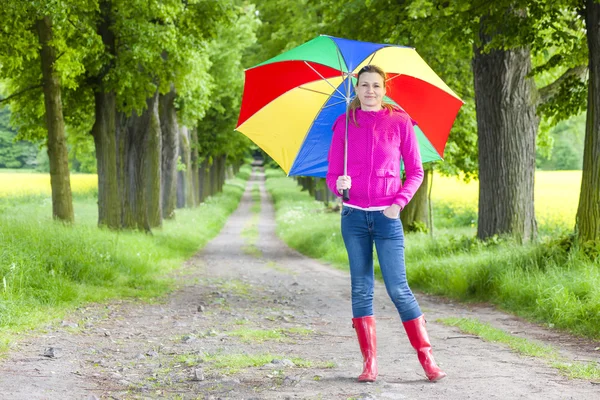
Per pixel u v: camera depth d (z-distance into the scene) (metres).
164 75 19.91
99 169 20.31
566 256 10.88
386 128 4.59
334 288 13.73
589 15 11.16
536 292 9.66
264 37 31.84
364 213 4.62
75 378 5.09
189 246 25.08
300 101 5.27
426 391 4.33
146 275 14.30
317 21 23.98
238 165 121.56
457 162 24.23
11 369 5.22
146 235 22.06
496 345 6.78
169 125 32.56
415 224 24.14
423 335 4.71
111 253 13.90
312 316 9.58
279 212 49.38
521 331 8.04
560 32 12.52
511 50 15.23
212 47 34.62
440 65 20.80
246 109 5.26
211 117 47.38
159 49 18.38
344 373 5.11
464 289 11.88
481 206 15.88
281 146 5.39
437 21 13.69
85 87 20.00
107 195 20.23
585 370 5.15
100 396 4.56
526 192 15.48
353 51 4.70
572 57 13.09
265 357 5.83
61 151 16.38
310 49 4.86
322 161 5.45
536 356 6.07
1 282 8.94
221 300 11.15
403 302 4.68
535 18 12.07
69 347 6.45
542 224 28.77
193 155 48.72
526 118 15.44
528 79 15.42
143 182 23.38
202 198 54.28
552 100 14.05
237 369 5.34
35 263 10.20
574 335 7.70
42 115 20.80
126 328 8.00
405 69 4.89
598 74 10.98
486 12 12.27
